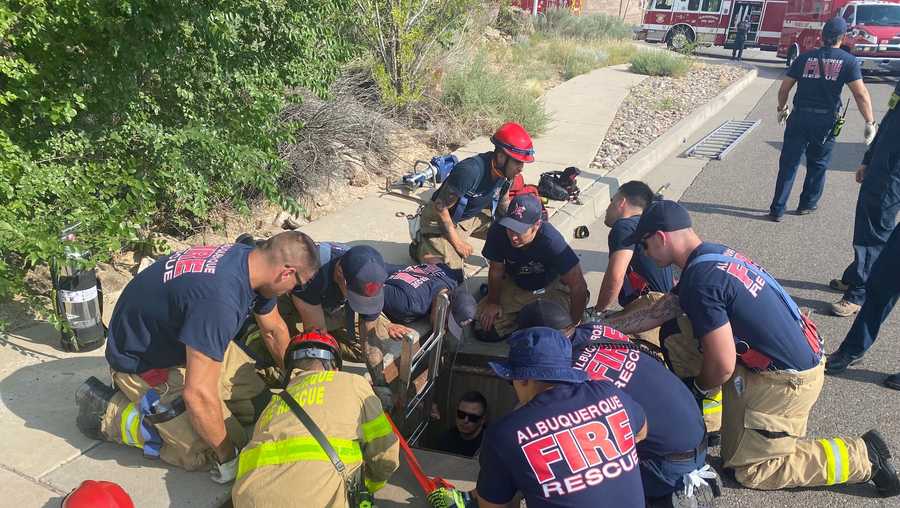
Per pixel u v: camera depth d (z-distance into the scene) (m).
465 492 3.12
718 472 3.66
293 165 6.36
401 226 6.27
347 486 2.83
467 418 4.44
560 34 19.17
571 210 6.95
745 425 3.40
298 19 4.82
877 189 5.12
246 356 3.39
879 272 4.28
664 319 3.75
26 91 3.91
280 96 5.04
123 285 4.66
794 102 7.03
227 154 4.64
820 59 6.73
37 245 3.54
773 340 3.19
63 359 3.84
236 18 4.46
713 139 10.73
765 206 7.80
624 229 4.08
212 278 2.76
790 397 3.29
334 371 2.97
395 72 8.92
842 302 5.44
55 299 3.78
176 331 2.86
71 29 4.02
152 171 4.64
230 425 3.19
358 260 3.34
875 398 4.38
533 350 2.59
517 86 10.64
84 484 2.73
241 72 4.70
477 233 5.76
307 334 3.16
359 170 7.20
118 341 2.97
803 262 6.35
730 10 23.66
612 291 4.11
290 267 2.83
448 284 4.13
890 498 3.51
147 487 3.03
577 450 2.48
